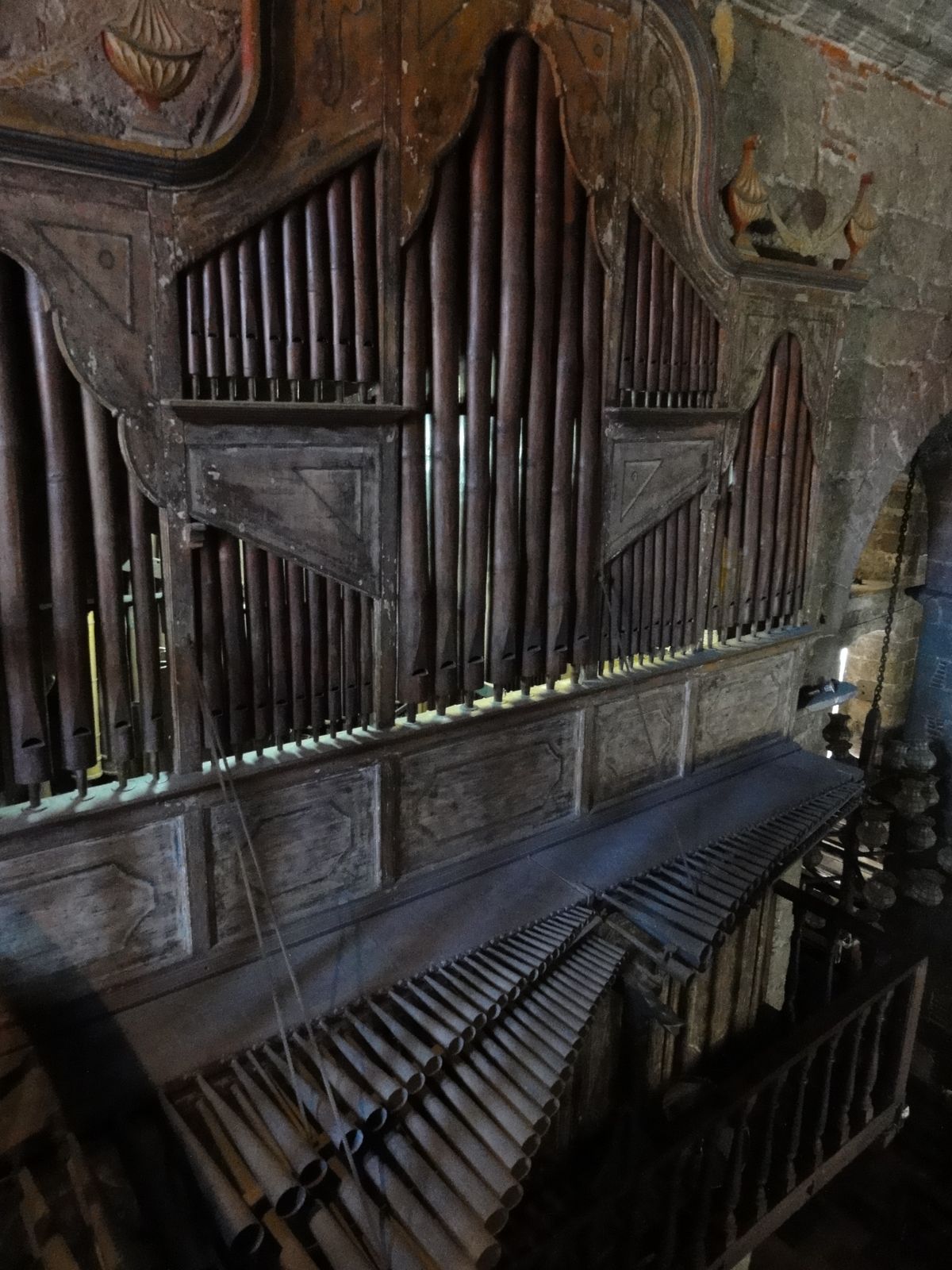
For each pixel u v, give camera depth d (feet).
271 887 10.86
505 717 12.73
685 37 11.90
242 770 10.12
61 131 7.50
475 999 10.19
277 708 10.32
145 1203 7.89
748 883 12.87
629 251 12.38
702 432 14.07
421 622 11.26
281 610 10.11
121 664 9.18
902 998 16.06
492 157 10.57
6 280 7.83
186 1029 9.55
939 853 24.72
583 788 14.08
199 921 10.25
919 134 18.01
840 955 20.65
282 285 9.27
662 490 13.73
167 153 8.04
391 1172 8.74
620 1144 14.53
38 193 7.75
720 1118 12.48
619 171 11.80
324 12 8.89
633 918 12.09
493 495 11.69
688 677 15.37
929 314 19.42
